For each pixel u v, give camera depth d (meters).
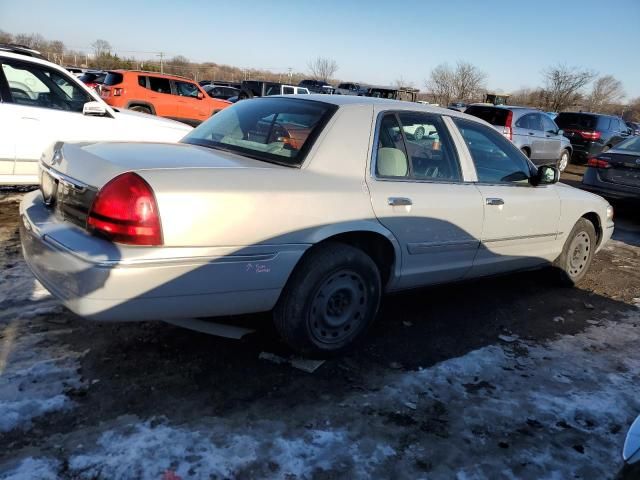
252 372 3.15
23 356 3.06
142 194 2.52
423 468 2.52
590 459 2.70
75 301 2.54
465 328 4.05
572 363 3.67
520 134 12.65
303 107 3.51
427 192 3.59
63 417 2.61
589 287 5.32
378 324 3.95
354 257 3.21
